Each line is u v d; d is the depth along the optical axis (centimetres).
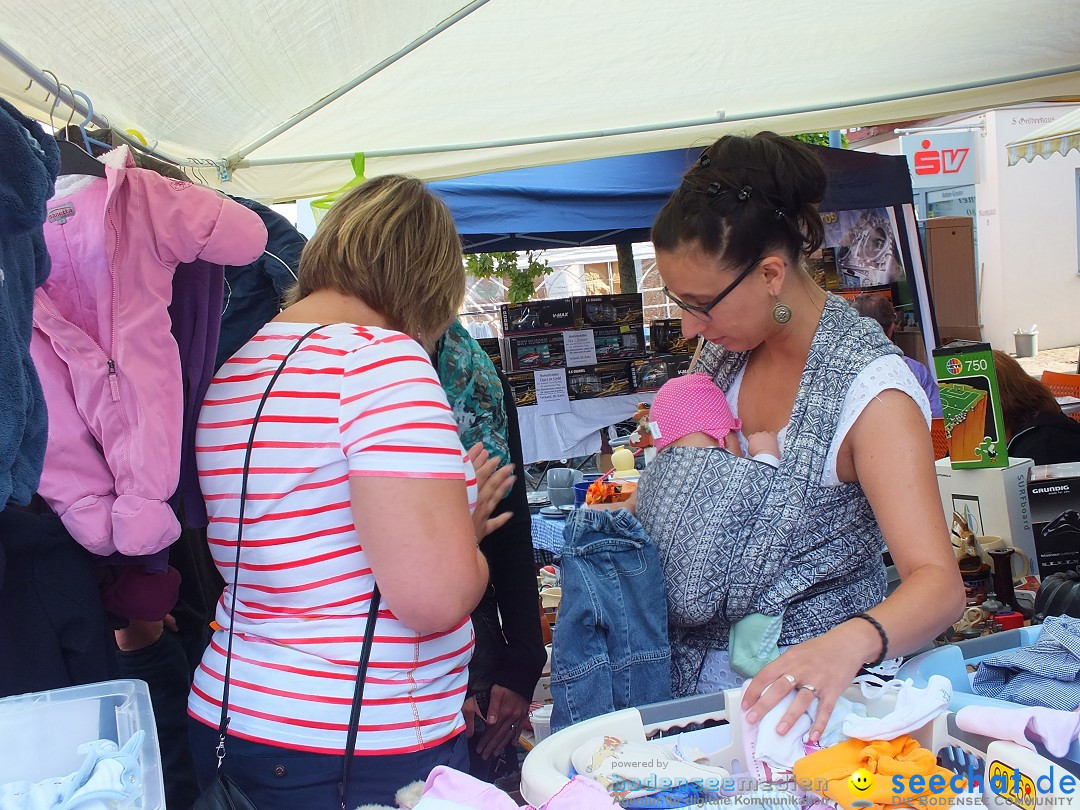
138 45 191
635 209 505
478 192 483
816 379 145
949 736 112
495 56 289
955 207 1515
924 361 538
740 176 143
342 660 126
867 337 145
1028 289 1459
